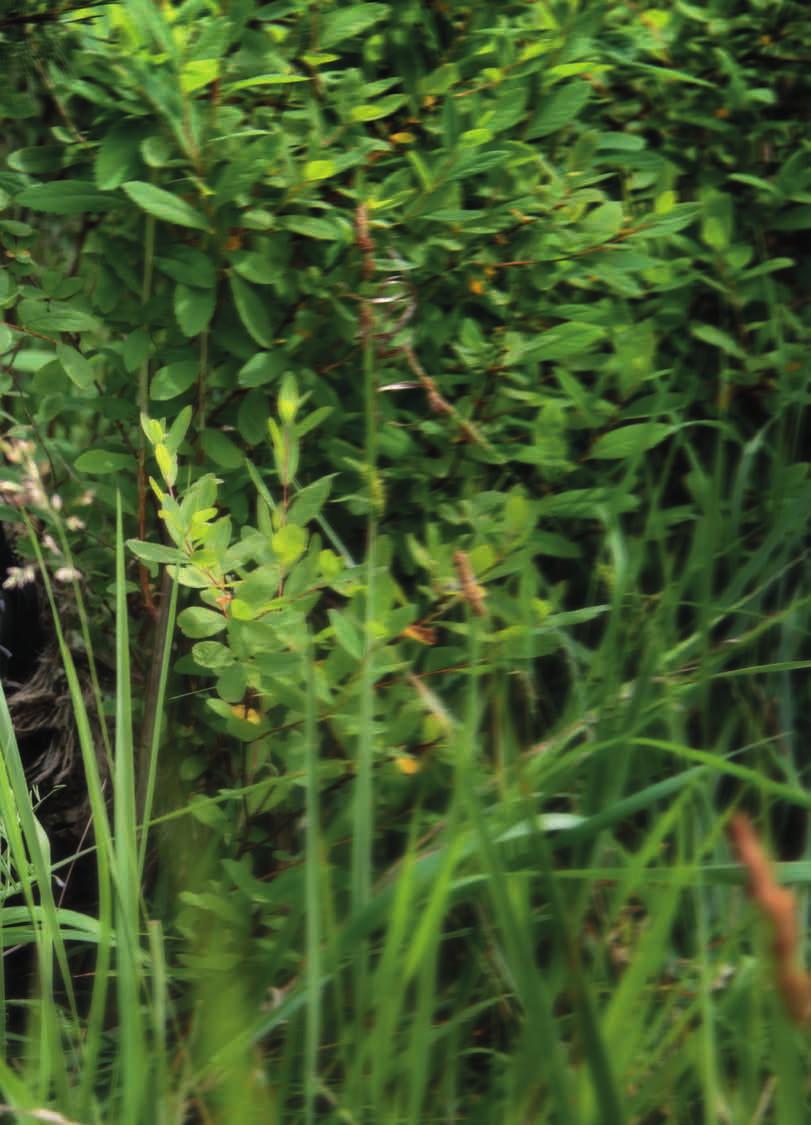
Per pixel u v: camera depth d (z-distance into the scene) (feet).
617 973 6.29
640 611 7.72
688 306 9.07
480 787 6.51
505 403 7.70
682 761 7.22
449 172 7.02
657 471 9.29
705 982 5.13
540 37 7.48
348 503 7.68
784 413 9.27
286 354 7.26
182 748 7.97
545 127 7.44
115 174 6.73
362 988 5.39
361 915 5.12
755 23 8.99
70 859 6.48
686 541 9.23
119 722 5.63
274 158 6.86
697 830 6.40
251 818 7.07
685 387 9.08
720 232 8.47
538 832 4.31
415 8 7.48
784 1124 4.41
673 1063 5.23
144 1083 4.95
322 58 6.92
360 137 7.30
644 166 7.99
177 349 7.37
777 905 2.60
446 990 6.72
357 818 5.58
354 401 7.83
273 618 6.31
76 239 8.65
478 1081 6.38
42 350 8.11
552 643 6.99
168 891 7.61
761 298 8.91
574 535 8.73
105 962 5.22
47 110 8.54
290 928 5.71
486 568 6.60
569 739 6.85
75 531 8.34
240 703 6.97
